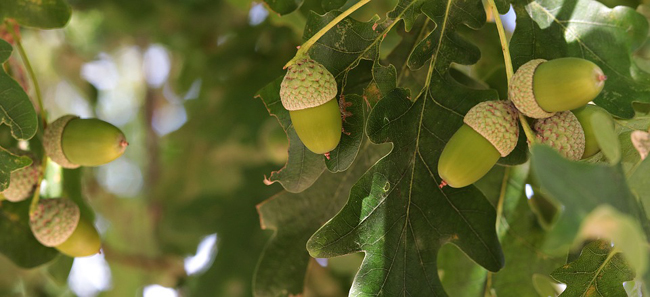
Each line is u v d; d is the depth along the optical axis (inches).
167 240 28.7
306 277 21.3
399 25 19.8
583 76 17.2
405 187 18.7
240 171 26.9
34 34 28.6
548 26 19.0
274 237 21.3
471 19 19.0
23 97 18.9
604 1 20.4
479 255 18.9
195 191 28.0
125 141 19.7
